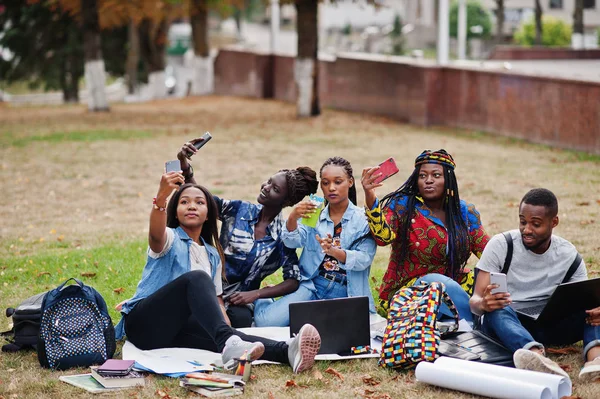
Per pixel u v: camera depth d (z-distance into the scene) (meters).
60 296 6.55
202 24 35.38
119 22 29.73
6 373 6.33
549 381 5.53
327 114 26.42
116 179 16.11
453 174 7.30
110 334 6.58
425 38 46.44
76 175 16.53
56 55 37.66
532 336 6.71
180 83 53.72
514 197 13.20
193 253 6.83
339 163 7.37
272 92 32.91
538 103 19.48
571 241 10.19
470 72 22.14
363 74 26.70
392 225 7.37
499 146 19.25
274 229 7.50
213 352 6.65
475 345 6.39
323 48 51.19
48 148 20.14
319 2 25.44
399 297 6.63
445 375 5.84
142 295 6.76
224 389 5.84
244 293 7.28
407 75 24.23
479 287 6.62
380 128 23.02
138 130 23.47
